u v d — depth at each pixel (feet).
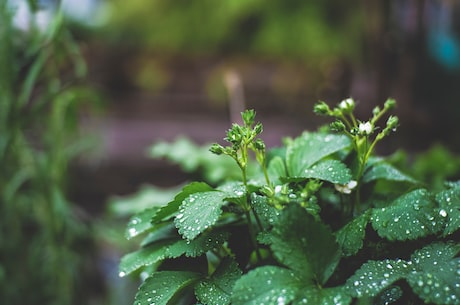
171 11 9.03
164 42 9.06
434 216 1.63
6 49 3.23
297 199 1.71
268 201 1.68
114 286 4.12
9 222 3.73
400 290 1.60
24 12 3.67
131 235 1.83
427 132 7.00
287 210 1.58
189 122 8.37
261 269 1.55
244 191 1.69
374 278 1.53
